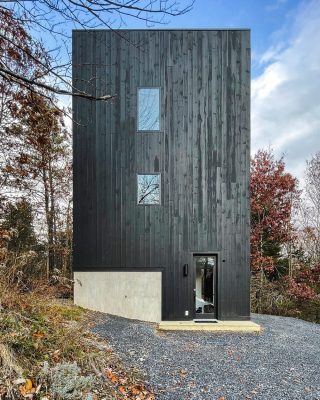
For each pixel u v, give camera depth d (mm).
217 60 11922
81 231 11688
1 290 5992
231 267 11594
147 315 11469
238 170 11773
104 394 4824
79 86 11766
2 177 14172
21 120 11117
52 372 4500
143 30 11938
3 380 4141
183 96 11891
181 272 11602
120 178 11750
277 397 5691
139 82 11891
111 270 11602
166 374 6316
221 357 7855
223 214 11688
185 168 11766
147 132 11828
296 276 20703
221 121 11844
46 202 18516
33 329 5648
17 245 13945
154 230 11656
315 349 9211
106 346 7055
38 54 5469
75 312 10094
